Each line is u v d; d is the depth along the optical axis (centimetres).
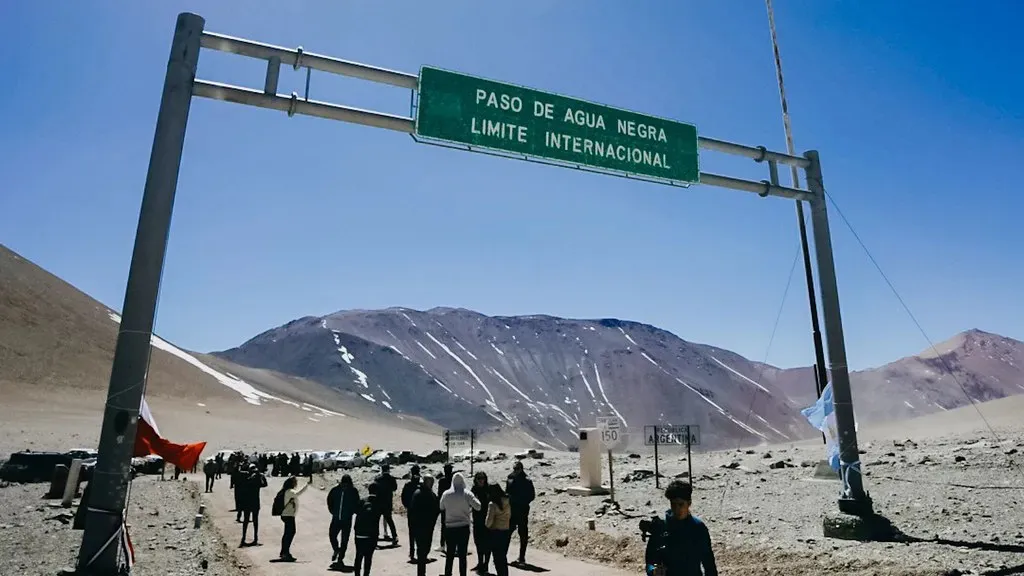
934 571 794
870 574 829
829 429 1243
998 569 801
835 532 1102
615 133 1215
